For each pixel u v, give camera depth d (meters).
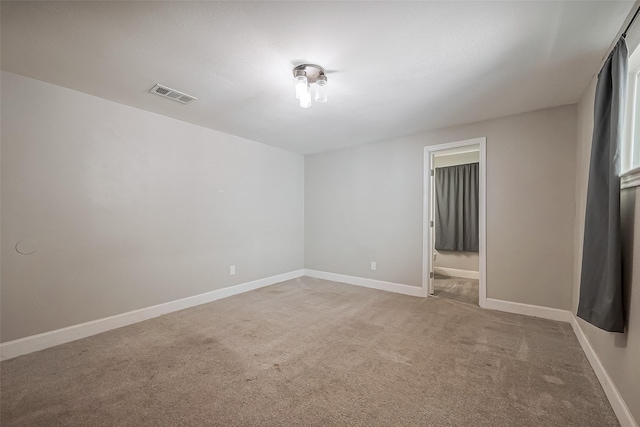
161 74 2.15
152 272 2.97
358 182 4.34
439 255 5.34
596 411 1.52
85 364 2.02
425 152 3.67
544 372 1.88
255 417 1.49
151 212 2.97
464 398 1.63
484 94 2.50
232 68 2.06
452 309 3.17
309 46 1.79
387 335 2.49
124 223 2.77
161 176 3.06
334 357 2.11
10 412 1.53
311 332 2.56
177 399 1.63
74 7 1.43
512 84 2.31
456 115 3.04
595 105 1.76
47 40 1.72
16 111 2.16
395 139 3.95
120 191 2.74
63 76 2.19
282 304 3.38
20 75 2.17
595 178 1.70
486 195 3.19
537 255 2.91
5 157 2.12
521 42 1.73
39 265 2.27
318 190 4.84
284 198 4.64
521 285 3.00
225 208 3.72
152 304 2.97
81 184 2.49
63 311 2.38
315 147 4.49
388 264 4.02
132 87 2.38
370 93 2.47
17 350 2.14
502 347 2.24
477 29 1.61
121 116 2.74
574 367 1.94
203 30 1.63
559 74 2.13
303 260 5.04
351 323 2.77
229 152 3.77
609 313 1.48
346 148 4.48
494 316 2.93
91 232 2.55
